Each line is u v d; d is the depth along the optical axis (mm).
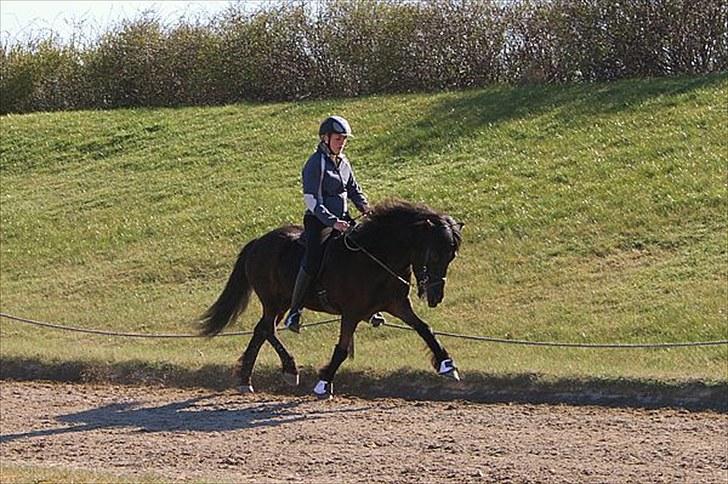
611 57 28906
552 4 29562
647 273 17891
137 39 35469
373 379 14352
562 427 11961
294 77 33344
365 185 24141
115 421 13000
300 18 33188
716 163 21875
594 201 21281
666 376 13227
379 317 13836
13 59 36906
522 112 26938
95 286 21234
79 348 16906
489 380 13805
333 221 12883
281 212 23672
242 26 34062
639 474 10039
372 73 32156
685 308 16156
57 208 26391
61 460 11094
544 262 19125
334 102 31219
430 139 26406
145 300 20125
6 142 31891
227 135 29781
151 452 11320
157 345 17453
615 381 13250
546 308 17125
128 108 35281
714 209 19953
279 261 13719
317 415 12938
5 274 22703
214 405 13805
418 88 31750
